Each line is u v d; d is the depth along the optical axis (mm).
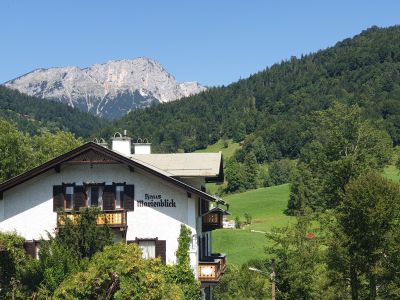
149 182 32844
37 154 57375
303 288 37188
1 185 32656
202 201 36562
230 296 53062
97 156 32156
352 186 40969
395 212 39844
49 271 26938
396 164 66000
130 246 26375
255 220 124812
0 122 53844
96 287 25031
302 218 39688
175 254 32344
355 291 40375
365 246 39719
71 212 31125
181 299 27641
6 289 28188
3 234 29688
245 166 178625
